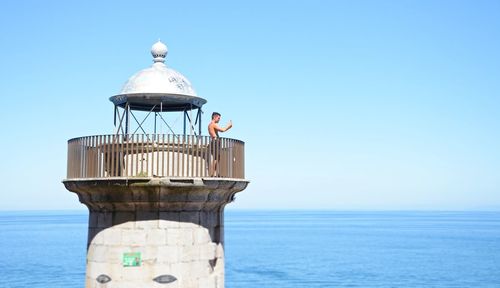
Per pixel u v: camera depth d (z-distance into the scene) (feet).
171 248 48.67
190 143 49.08
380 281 229.25
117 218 49.03
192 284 49.55
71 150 51.62
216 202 51.31
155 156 48.49
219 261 53.11
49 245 392.88
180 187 47.60
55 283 212.43
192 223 49.96
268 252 357.41
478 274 248.93
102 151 48.85
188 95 53.01
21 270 247.91
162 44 54.49
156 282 48.14
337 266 278.46
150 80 52.29
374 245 418.92
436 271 259.39
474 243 437.99
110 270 48.73
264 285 217.15
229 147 52.26
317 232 637.71
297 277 238.89
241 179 51.98
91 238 50.65
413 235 561.84
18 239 466.29
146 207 48.60
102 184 47.37
